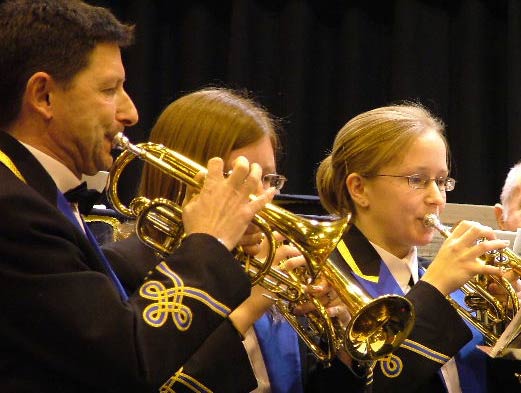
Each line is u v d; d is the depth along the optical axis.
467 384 6.35
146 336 4.25
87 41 4.78
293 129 14.00
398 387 5.63
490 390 6.54
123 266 5.68
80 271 4.33
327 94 14.41
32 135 4.80
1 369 4.28
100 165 4.90
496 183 14.17
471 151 13.96
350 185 6.59
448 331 5.73
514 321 5.61
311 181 14.23
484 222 9.09
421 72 14.23
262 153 5.95
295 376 5.94
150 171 5.86
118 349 4.17
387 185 6.36
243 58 13.95
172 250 5.12
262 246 5.25
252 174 4.73
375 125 6.52
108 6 13.80
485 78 14.23
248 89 14.02
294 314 5.43
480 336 6.65
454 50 14.35
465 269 5.83
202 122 5.90
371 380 5.50
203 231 4.59
